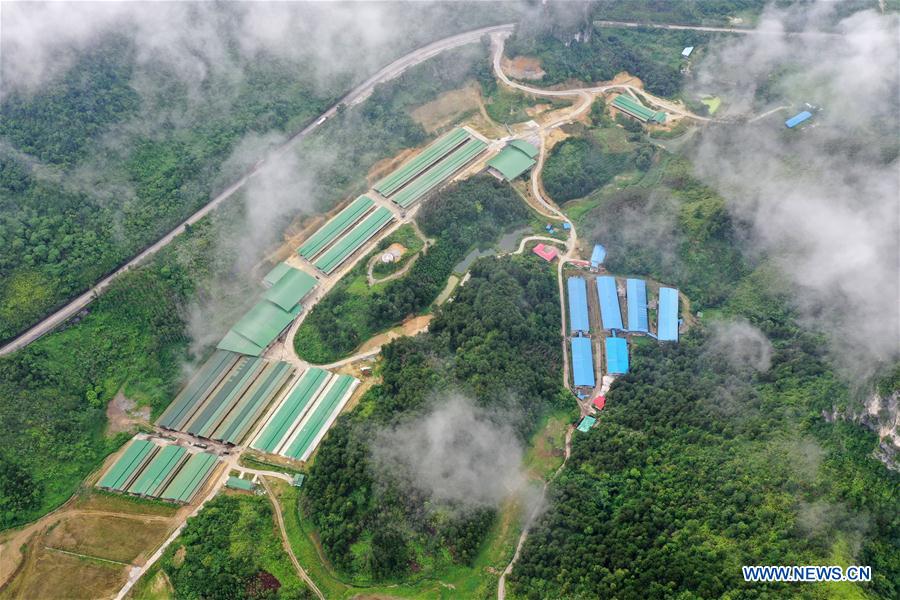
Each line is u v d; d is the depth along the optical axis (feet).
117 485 539.29
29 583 484.33
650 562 439.63
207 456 561.02
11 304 597.11
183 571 481.46
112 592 481.46
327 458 529.45
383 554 476.95
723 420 531.09
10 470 520.42
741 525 443.73
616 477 515.91
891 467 456.45
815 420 502.79
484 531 499.51
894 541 428.15
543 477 542.57
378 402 573.33
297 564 493.77
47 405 561.43
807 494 448.65
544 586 459.73
